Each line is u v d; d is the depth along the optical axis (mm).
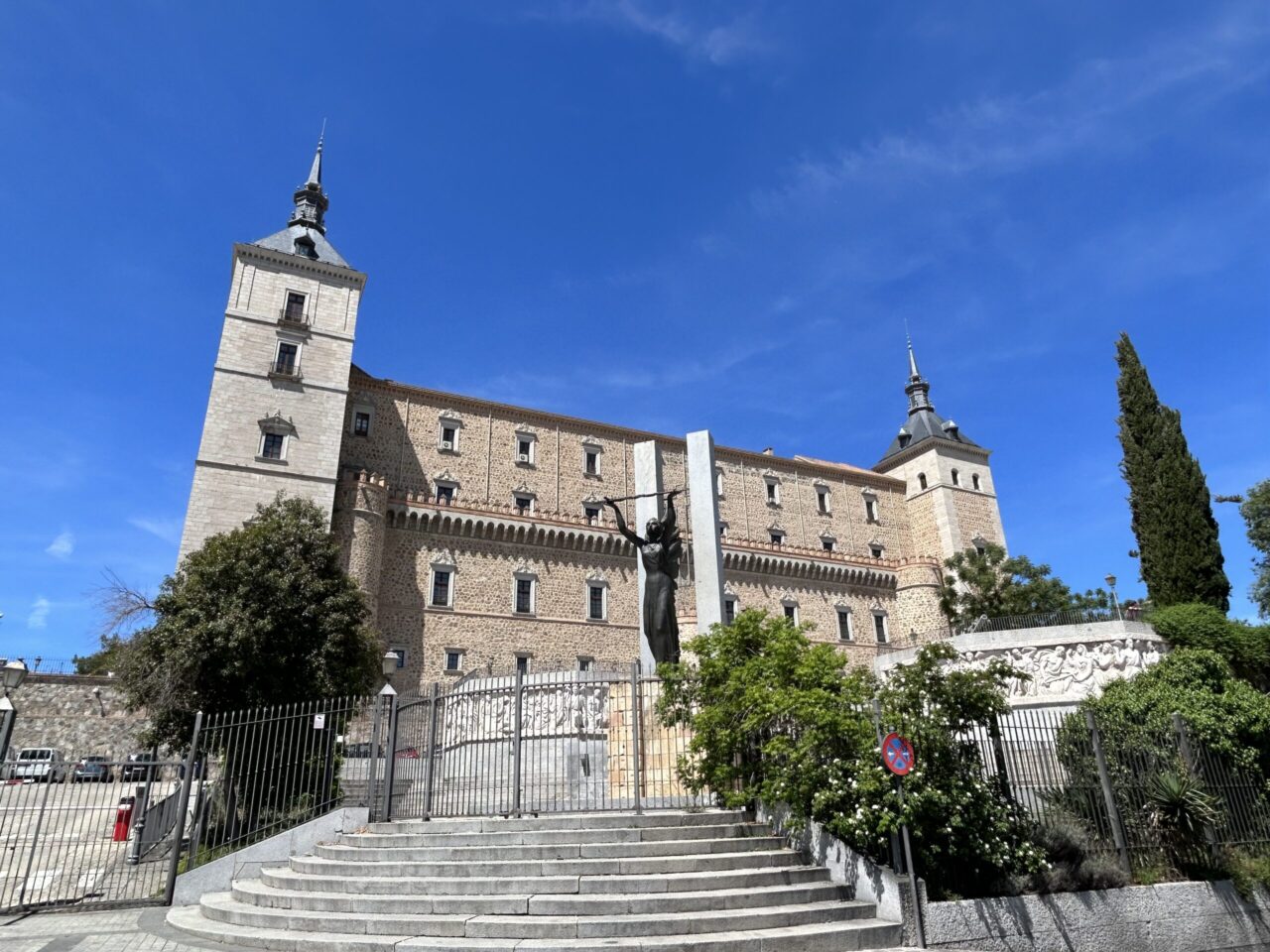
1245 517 37000
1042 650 27656
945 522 69125
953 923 10406
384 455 50188
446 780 14680
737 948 8656
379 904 9867
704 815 11766
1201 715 15906
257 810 15219
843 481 70312
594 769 15766
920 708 12117
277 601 23156
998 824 11617
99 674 36812
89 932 10547
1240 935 13016
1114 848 13156
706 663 13008
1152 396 31500
